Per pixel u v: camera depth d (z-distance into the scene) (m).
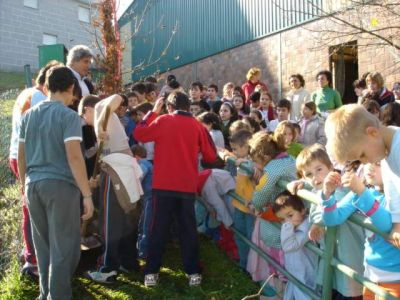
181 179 3.70
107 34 9.08
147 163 4.40
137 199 3.66
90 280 3.93
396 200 1.96
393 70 7.70
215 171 4.23
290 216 3.11
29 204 3.15
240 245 4.04
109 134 3.77
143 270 4.08
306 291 2.94
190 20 16.64
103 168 3.70
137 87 6.50
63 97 3.27
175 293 3.67
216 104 6.79
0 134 7.43
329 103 7.19
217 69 15.23
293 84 7.72
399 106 3.36
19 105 3.89
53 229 3.10
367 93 5.99
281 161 3.37
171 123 3.76
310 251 3.18
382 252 2.20
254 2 13.18
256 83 8.46
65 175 3.11
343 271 2.55
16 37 21.22
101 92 8.87
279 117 6.29
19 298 3.61
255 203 3.41
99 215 3.80
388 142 1.90
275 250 3.50
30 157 3.18
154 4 18.67
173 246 4.70
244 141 3.96
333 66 10.37
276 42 12.29
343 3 7.07
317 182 2.80
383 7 5.85
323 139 5.86
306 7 10.95
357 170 2.93
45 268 3.26
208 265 4.15
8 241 4.50
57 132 3.11
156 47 18.72
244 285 3.74
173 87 7.37
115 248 3.79
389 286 2.18
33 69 21.78
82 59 4.85
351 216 2.37
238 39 14.02
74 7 23.66
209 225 4.61
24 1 21.59
